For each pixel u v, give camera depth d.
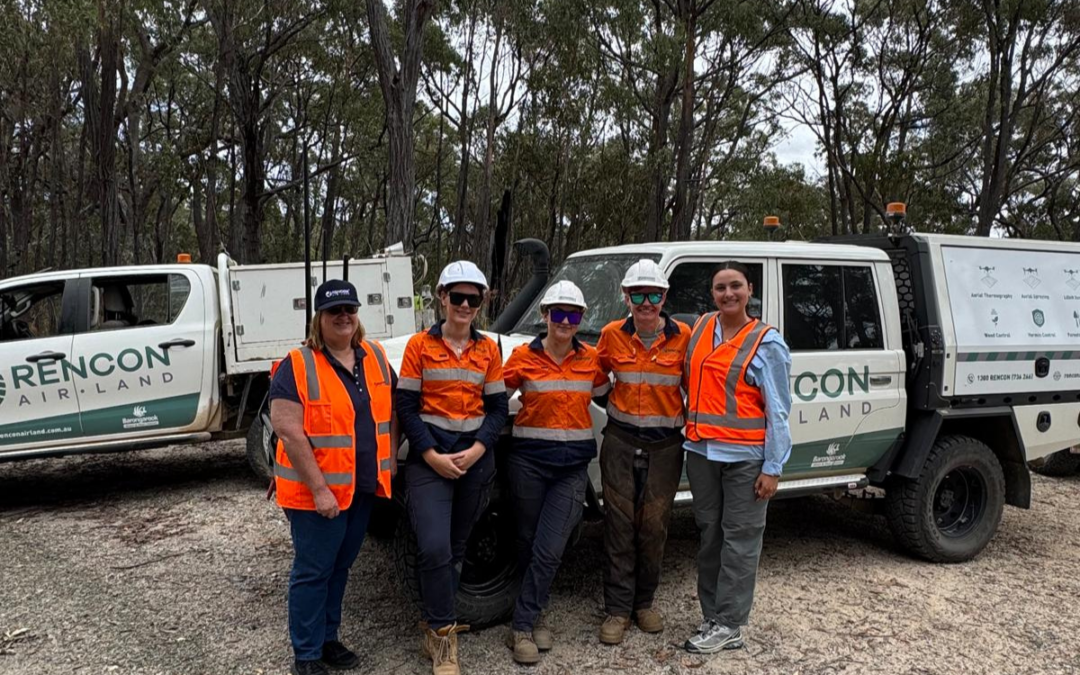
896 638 4.01
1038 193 30.52
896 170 23.55
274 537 5.47
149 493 6.84
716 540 3.87
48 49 15.05
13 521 6.00
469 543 3.92
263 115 28.98
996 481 5.29
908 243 5.27
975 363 5.20
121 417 6.43
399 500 3.81
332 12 21.84
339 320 3.31
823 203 34.41
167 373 6.52
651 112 24.52
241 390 6.89
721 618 3.82
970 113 26.44
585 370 3.74
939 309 5.11
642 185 21.73
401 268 7.14
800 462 4.83
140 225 27.14
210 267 7.00
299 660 3.40
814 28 25.42
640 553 3.91
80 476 7.59
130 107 21.88
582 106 21.81
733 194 27.22
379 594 4.47
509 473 3.77
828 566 5.12
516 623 3.68
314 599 3.38
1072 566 5.20
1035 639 4.02
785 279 4.81
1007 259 5.53
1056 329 5.64
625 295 3.78
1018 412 5.42
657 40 20.30
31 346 6.25
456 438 3.48
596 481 4.25
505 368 3.76
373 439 3.41
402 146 14.54
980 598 4.59
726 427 3.69
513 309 5.44
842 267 5.03
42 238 27.16
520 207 22.67
